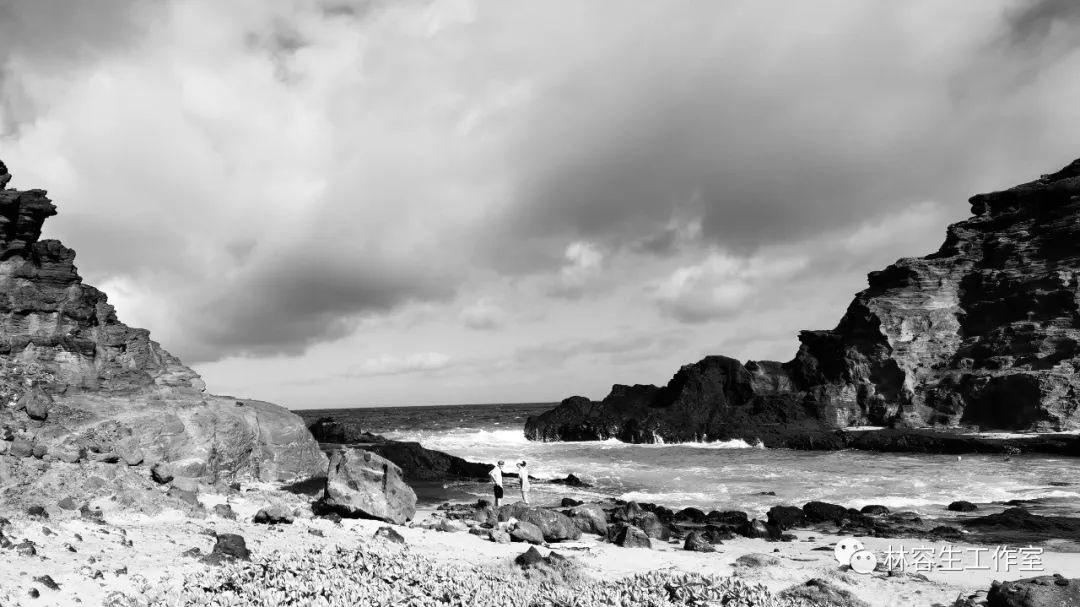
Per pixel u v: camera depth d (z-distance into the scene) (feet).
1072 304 195.42
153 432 81.25
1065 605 39.70
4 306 85.81
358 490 69.41
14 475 50.96
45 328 88.02
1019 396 188.34
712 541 68.18
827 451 188.96
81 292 94.02
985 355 209.77
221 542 44.80
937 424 205.05
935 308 227.40
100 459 60.13
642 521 72.33
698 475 131.34
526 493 91.35
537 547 61.00
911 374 218.79
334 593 38.32
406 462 130.72
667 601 41.86
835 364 233.96
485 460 161.38
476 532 65.82
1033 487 111.14
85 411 78.07
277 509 59.52
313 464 108.27
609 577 49.96
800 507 93.91
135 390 93.20
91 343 91.04
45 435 65.77
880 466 147.43
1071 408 178.29
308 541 52.34
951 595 45.98
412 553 53.11
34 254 92.22
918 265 237.66
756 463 156.46
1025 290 208.95
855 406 222.07
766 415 226.17
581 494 106.52
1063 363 188.14
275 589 37.99
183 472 82.28
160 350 108.99
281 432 104.88
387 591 39.88
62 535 42.73
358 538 56.13
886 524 79.15
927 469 139.85
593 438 229.25
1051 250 212.64
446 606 38.37
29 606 31.22
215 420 92.68
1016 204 235.61
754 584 47.16
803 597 44.42
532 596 41.93
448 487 115.55
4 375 77.51
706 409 234.79
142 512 52.85
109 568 38.37
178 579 38.27
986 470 136.46
